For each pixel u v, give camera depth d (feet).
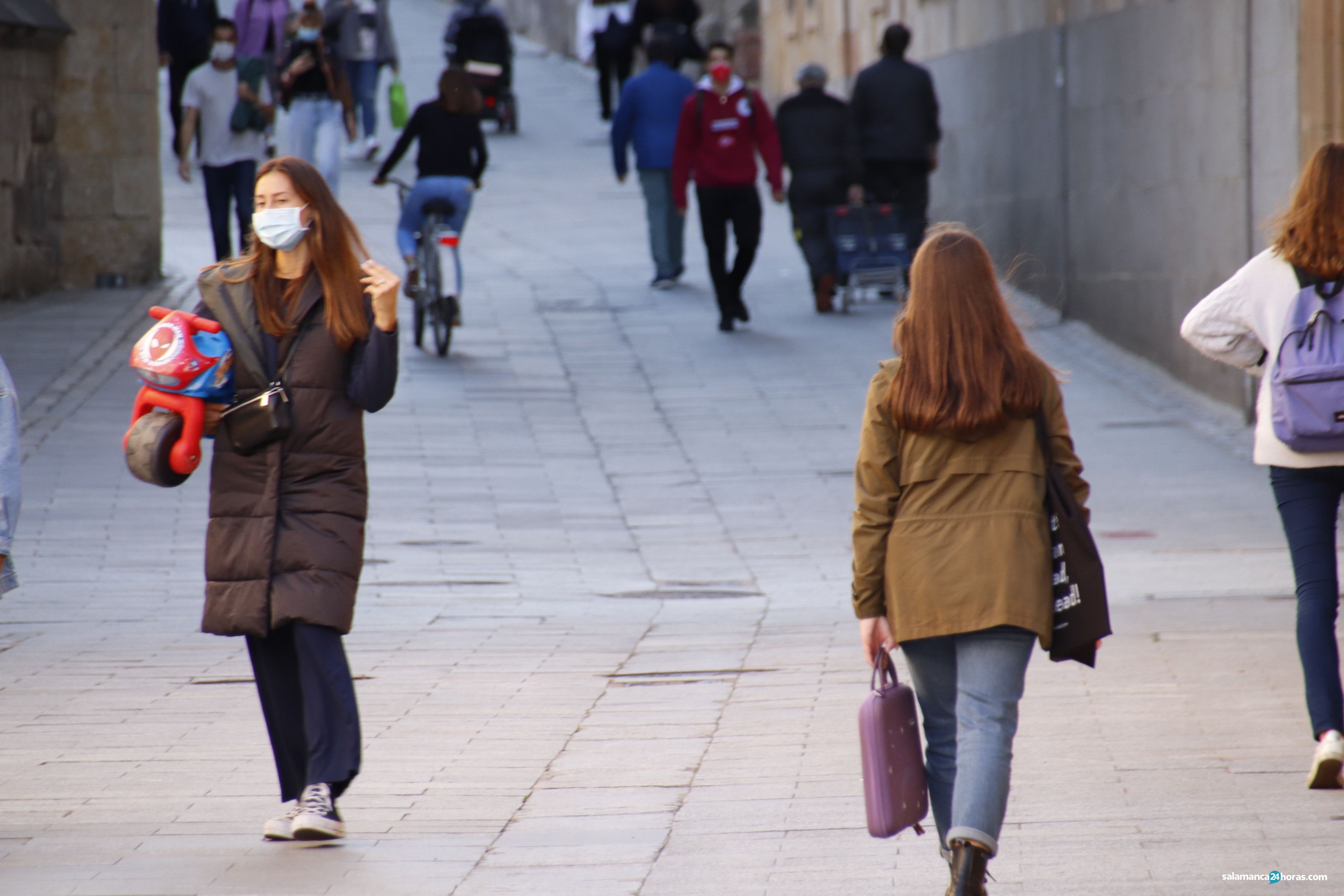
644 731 81.41
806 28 393.50
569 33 581.53
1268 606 112.16
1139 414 191.31
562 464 169.48
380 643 105.29
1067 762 71.77
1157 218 209.36
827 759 74.69
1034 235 254.27
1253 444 176.96
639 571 133.80
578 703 87.92
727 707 86.22
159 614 112.37
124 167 244.83
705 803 68.13
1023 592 51.06
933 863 58.54
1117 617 109.29
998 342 52.11
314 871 58.70
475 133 208.23
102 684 91.81
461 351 213.46
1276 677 88.43
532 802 69.21
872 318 234.17
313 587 62.34
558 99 487.61
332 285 63.21
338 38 363.15
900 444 53.11
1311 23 171.12
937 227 54.29
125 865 59.62
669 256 252.62
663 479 164.86
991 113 273.33
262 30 312.91
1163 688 86.48
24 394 179.42
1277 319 68.18
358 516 63.87
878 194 243.81
